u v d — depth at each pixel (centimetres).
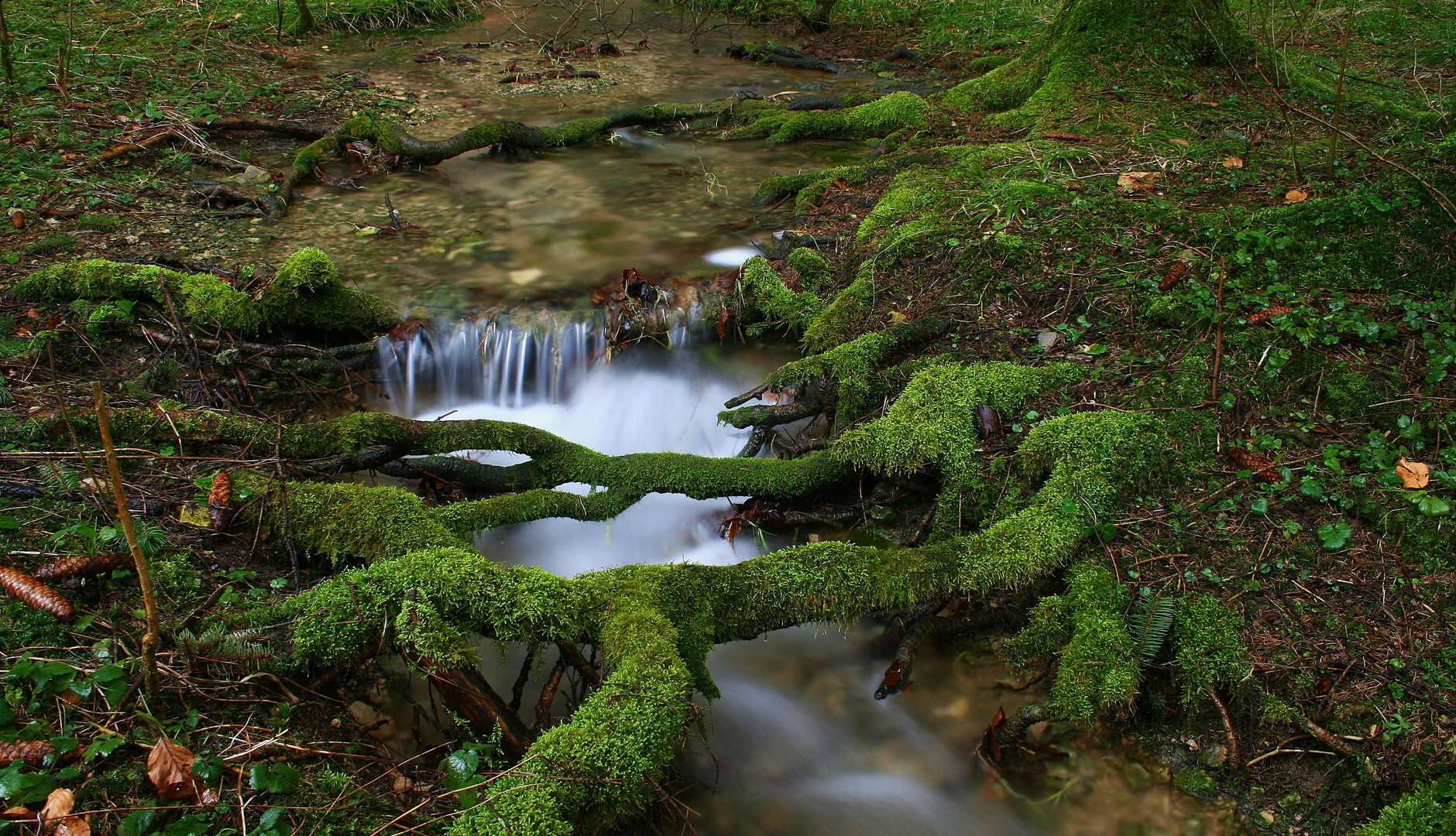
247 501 398
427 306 576
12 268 560
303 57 1064
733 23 1306
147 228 641
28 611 310
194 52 998
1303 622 348
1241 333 465
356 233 678
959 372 470
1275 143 670
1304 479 391
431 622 319
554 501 435
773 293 577
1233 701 338
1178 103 761
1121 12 819
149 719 278
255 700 306
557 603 340
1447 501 371
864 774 363
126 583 338
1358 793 307
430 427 458
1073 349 492
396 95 956
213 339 525
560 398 578
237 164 755
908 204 651
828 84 1023
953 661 398
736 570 382
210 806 263
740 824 339
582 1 1413
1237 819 318
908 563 389
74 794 255
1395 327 454
